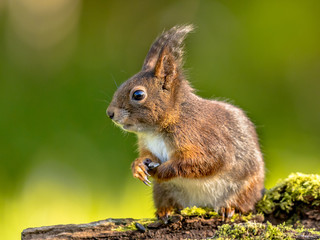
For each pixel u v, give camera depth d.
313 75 17.77
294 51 18.00
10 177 13.92
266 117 16.84
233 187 8.11
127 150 14.31
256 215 7.96
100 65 18.69
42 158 14.51
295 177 8.23
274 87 17.45
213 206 8.25
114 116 8.05
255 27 18.41
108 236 7.55
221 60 17.86
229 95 17.14
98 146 14.68
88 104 16.64
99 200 12.96
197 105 8.22
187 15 19.36
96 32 20.25
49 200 13.02
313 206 7.88
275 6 18.62
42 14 20.97
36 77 18.38
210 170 7.98
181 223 7.70
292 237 7.17
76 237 7.49
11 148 14.81
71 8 20.86
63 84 17.61
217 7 19.19
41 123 15.81
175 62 8.20
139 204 12.19
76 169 14.13
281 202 8.07
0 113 15.98
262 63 17.81
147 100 8.01
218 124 8.18
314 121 16.88
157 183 8.44
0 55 19.47
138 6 20.22
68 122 15.81
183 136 8.00
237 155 8.14
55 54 19.75
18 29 20.50
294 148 15.23
